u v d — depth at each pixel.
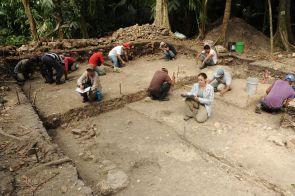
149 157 5.29
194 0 11.72
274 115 6.72
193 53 10.30
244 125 6.28
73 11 12.38
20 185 4.04
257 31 11.60
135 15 14.61
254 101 7.29
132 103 7.34
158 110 6.93
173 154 5.35
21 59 8.71
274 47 10.94
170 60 10.12
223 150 5.42
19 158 4.58
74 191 3.95
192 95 6.34
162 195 4.39
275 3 12.41
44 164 4.43
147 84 8.01
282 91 6.53
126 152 5.45
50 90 7.63
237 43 10.27
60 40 10.20
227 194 4.40
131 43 10.22
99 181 4.68
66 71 8.30
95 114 6.84
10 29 13.13
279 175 4.78
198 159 5.21
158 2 11.75
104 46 10.05
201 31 11.78
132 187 4.57
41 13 12.37
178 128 6.14
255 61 9.47
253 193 4.43
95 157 5.29
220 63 9.70
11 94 6.87
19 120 5.66
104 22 14.23
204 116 6.33
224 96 7.54
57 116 6.34
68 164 4.52
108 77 8.56
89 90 6.59
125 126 6.33
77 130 6.07
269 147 5.50
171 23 13.41
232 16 13.40
